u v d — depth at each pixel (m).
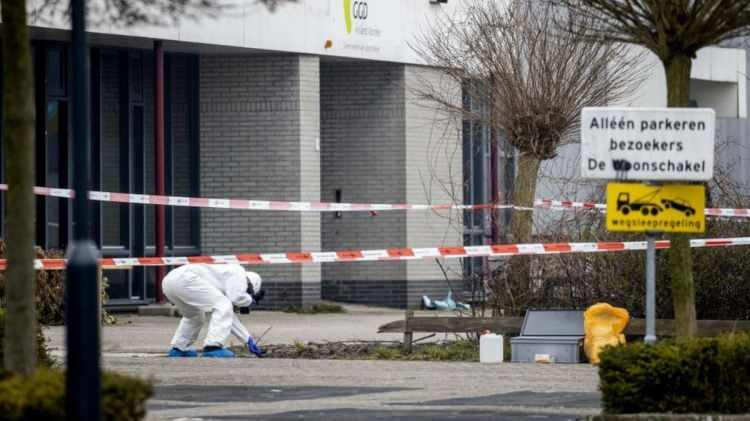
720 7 31.02
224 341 47.16
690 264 32.06
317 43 73.50
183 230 73.69
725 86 105.12
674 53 31.69
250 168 73.50
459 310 52.66
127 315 68.12
